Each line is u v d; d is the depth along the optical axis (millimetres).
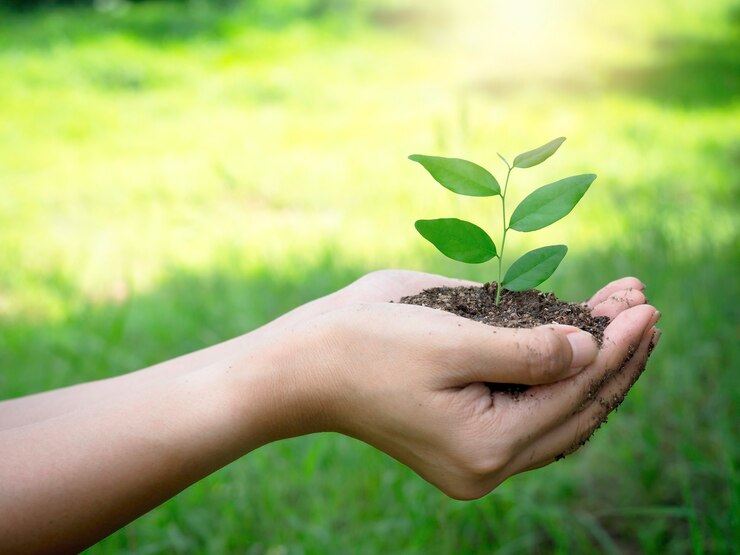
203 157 2781
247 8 5320
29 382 1169
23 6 5523
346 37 4887
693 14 6102
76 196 2375
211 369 575
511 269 628
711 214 1846
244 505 946
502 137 2824
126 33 4844
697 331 1198
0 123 3279
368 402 562
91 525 533
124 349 1255
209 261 1687
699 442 1008
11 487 518
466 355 539
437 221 615
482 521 941
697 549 804
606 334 576
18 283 1631
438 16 5148
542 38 4883
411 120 3213
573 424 582
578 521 930
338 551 889
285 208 2139
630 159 2594
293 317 667
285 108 3555
